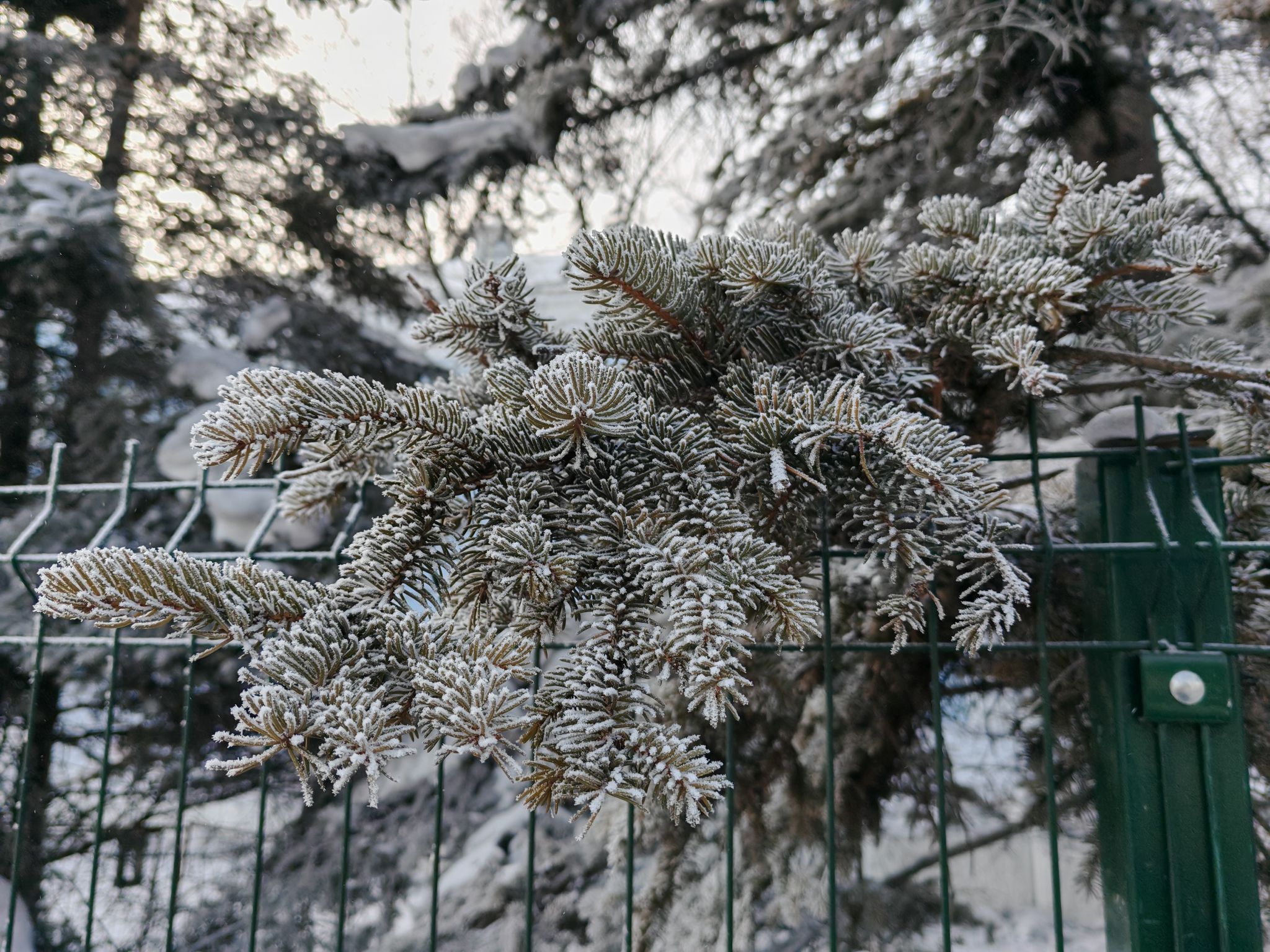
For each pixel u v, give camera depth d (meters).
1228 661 0.50
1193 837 0.51
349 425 0.40
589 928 1.04
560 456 0.40
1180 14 1.17
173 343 1.72
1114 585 0.53
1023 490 0.76
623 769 0.34
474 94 1.90
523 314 0.52
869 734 0.74
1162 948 0.50
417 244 1.88
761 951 1.07
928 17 1.33
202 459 0.38
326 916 1.41
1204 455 0.53
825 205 1.49
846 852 0.77
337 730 0.33
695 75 1.73
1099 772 0.55
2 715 1.50
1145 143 1.21
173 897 0.62
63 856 1.50
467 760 1.58
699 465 0.42
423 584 0.41
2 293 1.61
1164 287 0.51
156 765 1.53
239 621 0.37
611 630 0.38
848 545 0.58
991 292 0.48
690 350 0.49
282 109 1.79
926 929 1.02
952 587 0.61
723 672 0.34
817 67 1.62
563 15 1.72
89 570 0.36
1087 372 0.57
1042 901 1.45
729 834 0.55
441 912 1.24
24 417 1.68
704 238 0.47
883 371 0.48
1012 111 1.26
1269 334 0.98
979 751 1.10
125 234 1.68
